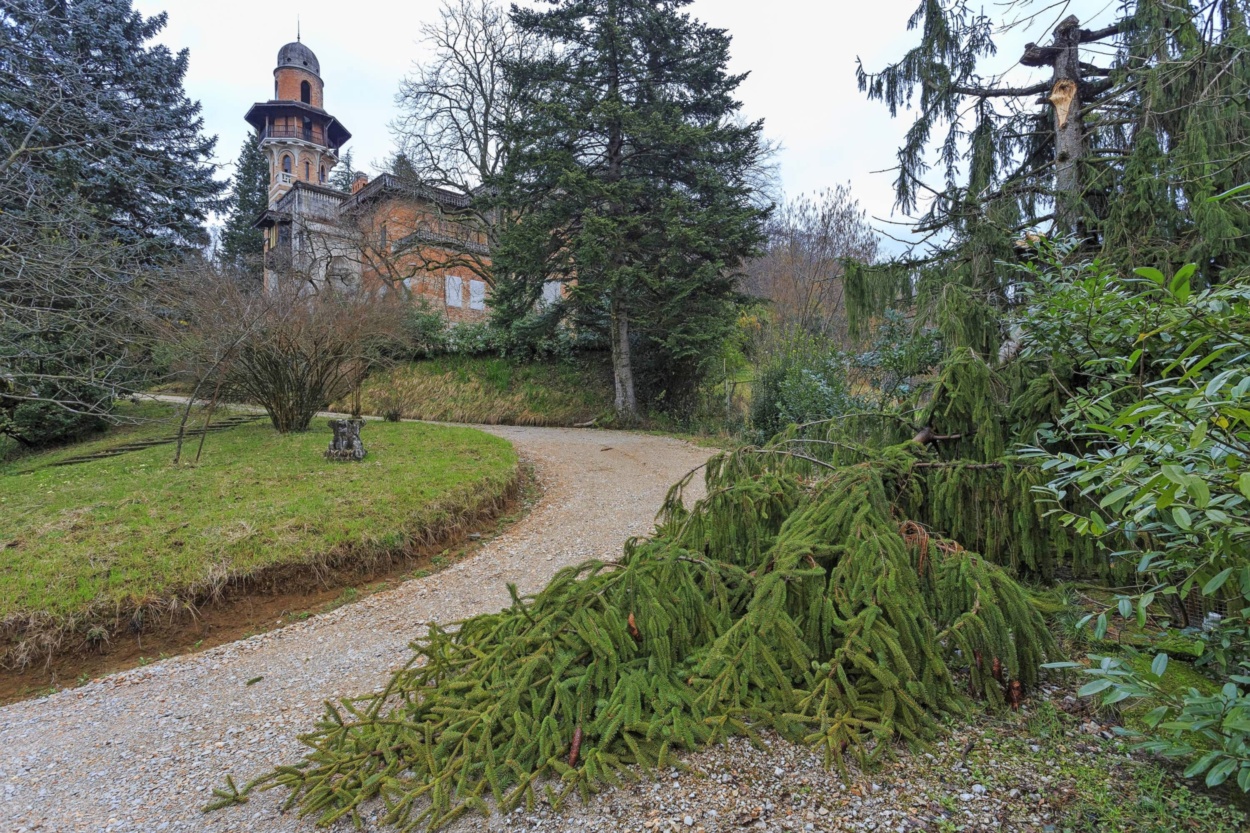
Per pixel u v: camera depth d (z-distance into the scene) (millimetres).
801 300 16500
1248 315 1542
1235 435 1268
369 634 4234
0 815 2451
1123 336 2250
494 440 9820
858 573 2076
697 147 12406
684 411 15133
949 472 2785
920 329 5582
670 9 13406
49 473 7578
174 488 6484
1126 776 1668
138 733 3102
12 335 8648
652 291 13367
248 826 2098
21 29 7539
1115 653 2174
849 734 1810
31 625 4066
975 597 2062
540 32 13656
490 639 2545
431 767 1988
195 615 4492
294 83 29688
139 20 15430
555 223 12984
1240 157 3791
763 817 1649
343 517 5668
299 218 20438
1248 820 1456
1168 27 4676
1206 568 1573
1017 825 1530
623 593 2311
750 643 2051
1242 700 1277
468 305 24266
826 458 3477
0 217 6758
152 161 11406
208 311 8484
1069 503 2551
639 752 1887
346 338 10297
